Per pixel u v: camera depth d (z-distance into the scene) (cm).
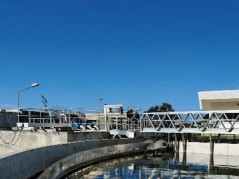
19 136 2950
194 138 3697
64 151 2259
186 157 3262
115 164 2728
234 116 3625
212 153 3284
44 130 2977
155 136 3962
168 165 2769
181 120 3225
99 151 2725
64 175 2088
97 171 2372
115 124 3697
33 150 1745
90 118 4253
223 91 3578
